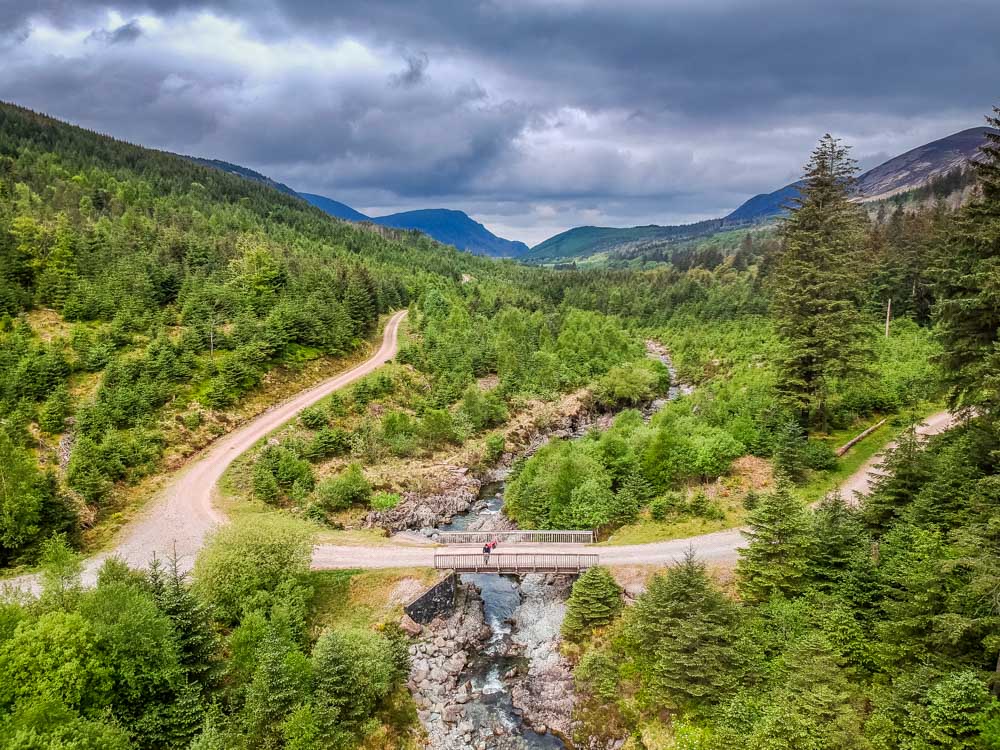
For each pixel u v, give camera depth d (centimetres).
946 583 2381
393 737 3094
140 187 16562
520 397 9294
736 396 6197
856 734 2161
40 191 13112
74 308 7850
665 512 4647
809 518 3350
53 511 4444
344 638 3203
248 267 10338
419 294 15738
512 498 5822
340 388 8481
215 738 2453
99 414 5969
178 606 2900
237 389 7475
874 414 5756
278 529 3856
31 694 2316
